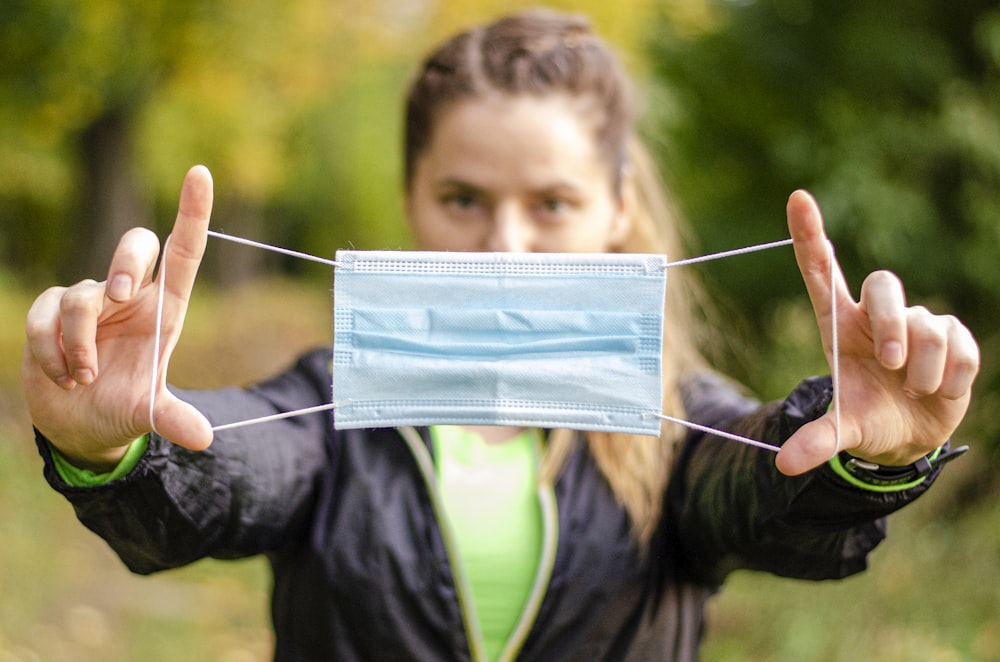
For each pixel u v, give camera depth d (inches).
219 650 188.7
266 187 557.6
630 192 78.1
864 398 45.5
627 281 50.8
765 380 170.6
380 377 50.6
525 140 66.8
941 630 137.6
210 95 343.9
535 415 50.6
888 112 246.1
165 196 710.5
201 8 296.0
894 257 224.2
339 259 51.1
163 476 49.8
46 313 45.3
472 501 61.4
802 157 246.1
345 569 58.9
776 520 50.9
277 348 554.9
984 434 160.6
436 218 70.0
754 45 265.1
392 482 61.1
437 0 263.6
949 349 44.4
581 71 70.4
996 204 214.5
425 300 51.1
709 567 61.1
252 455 55.8
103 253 467.2
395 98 458.9
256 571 229.0
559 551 59.2
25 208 674.8
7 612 180.4
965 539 146.2
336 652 58.6
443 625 58.4
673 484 62.9
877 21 245.9
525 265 51.3
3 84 316.2
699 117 282.2
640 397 50.2
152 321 46.3
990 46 216.4
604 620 58.9
